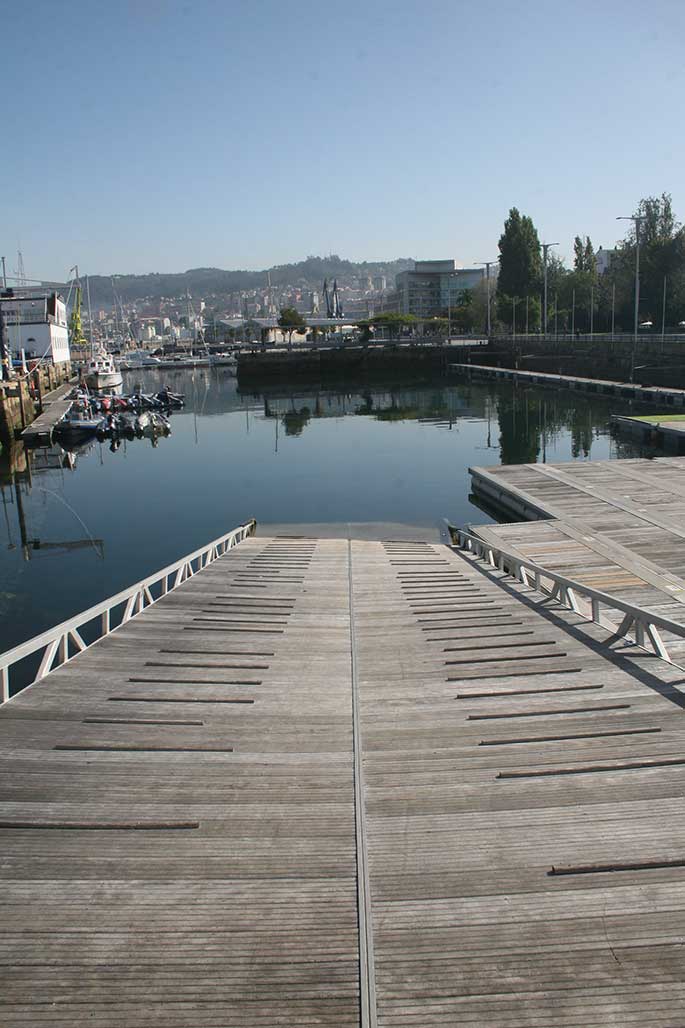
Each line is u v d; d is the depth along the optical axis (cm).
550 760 859
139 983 538
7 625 1931
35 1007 517
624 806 758
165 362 16350
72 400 7056
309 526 3022
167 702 1052
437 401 8069
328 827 733
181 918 604
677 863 665
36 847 699
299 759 877
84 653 1262
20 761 866
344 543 2584
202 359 17262
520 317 12162
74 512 3425
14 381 5803
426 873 659
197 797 789
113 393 8806
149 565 2511
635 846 691
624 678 1102
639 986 532
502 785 808
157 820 743
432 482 4000
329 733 951
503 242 12212
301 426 6544
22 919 603
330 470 4425
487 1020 505
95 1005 519
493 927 592
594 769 835
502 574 1991
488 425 6109
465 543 2506
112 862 677
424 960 559
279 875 659
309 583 1886
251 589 1805
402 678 1149
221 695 1079
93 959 561
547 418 6262
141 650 1288
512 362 11175
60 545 2808
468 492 3731
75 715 1001
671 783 799
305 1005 520
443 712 1010
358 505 3500
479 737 927
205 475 4347
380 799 785
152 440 5762
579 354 8912
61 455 5209
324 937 584
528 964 554
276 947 573
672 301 9206
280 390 10250
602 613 1712
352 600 1689
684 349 6656
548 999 522
